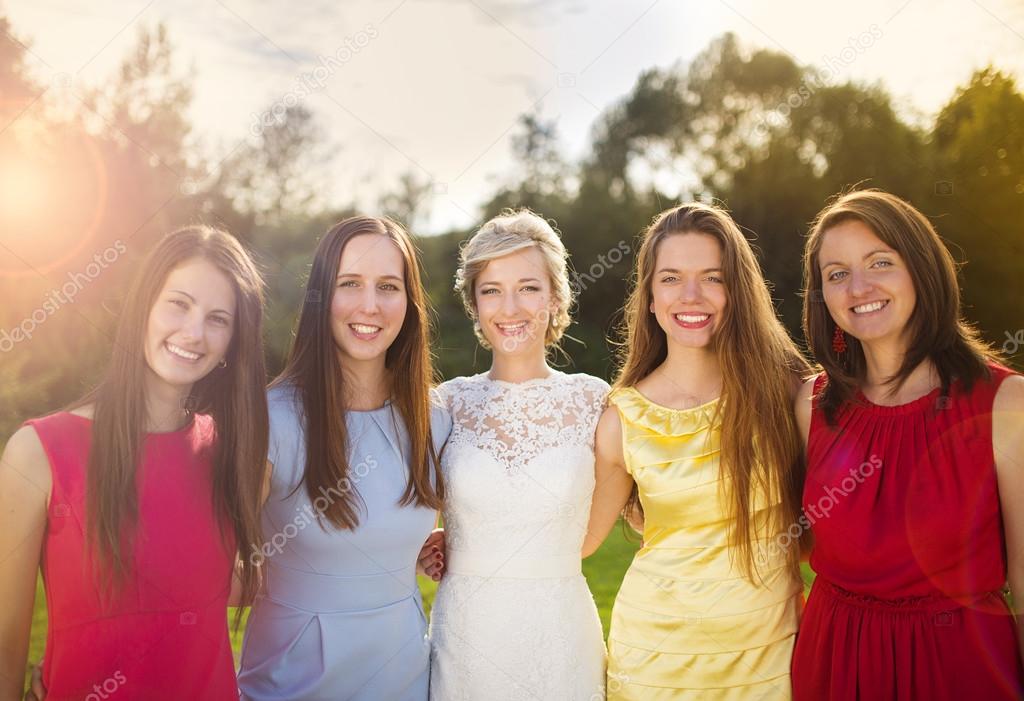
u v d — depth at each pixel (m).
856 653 2.37
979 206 11.06
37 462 2.10
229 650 2.33
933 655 2.26
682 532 2.68
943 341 2.36
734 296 2.68
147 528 2.15
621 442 2.79
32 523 2.10
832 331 2.59
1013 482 2.20
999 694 2.22
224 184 10.92
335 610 2.50
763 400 2.66
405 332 2.70
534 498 2.70
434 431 2.81
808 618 2.54
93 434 2.14
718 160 13.70
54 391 6.93
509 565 2.71
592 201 13.42
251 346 2.31
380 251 2.58
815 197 12.40
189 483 2.25
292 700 2.44
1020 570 2.21
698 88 14.36
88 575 2.09
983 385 2.28
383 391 2.72
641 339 2.92
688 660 2.61
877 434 2.39
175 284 2.18
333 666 2.46
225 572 2.29
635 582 2.75
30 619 2.13
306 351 2.57
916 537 2.27
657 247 2.76
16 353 7.00
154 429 2.24
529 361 2.89
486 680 2.67
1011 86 10.97
